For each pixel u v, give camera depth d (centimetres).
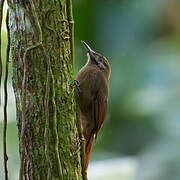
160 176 1107
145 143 1280
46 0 611
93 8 1334
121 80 1345
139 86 1327
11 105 1146
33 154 609
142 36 1369
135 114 1325
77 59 1327
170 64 1317
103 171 1202
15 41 613
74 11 1333
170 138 1201
